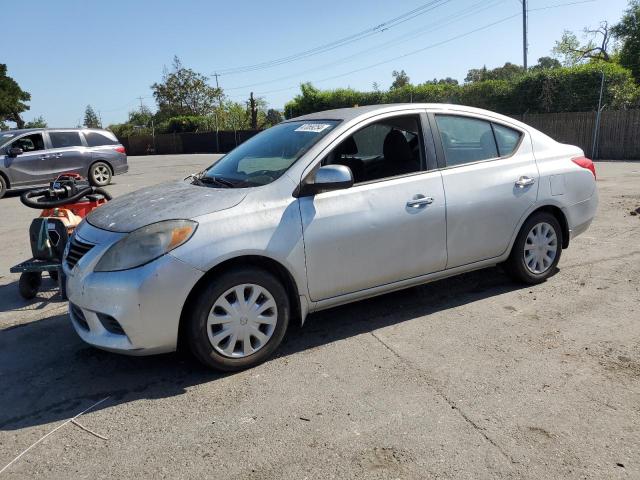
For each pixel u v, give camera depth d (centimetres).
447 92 2555
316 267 371
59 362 386
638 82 3088
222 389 336
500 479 243
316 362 366
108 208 390
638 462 251
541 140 492
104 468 265
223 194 361
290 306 386
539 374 336
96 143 1482
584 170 505
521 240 473
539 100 2222
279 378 346
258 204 354
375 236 390
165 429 296
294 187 367
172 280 323
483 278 522
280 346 395
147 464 266
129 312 321
